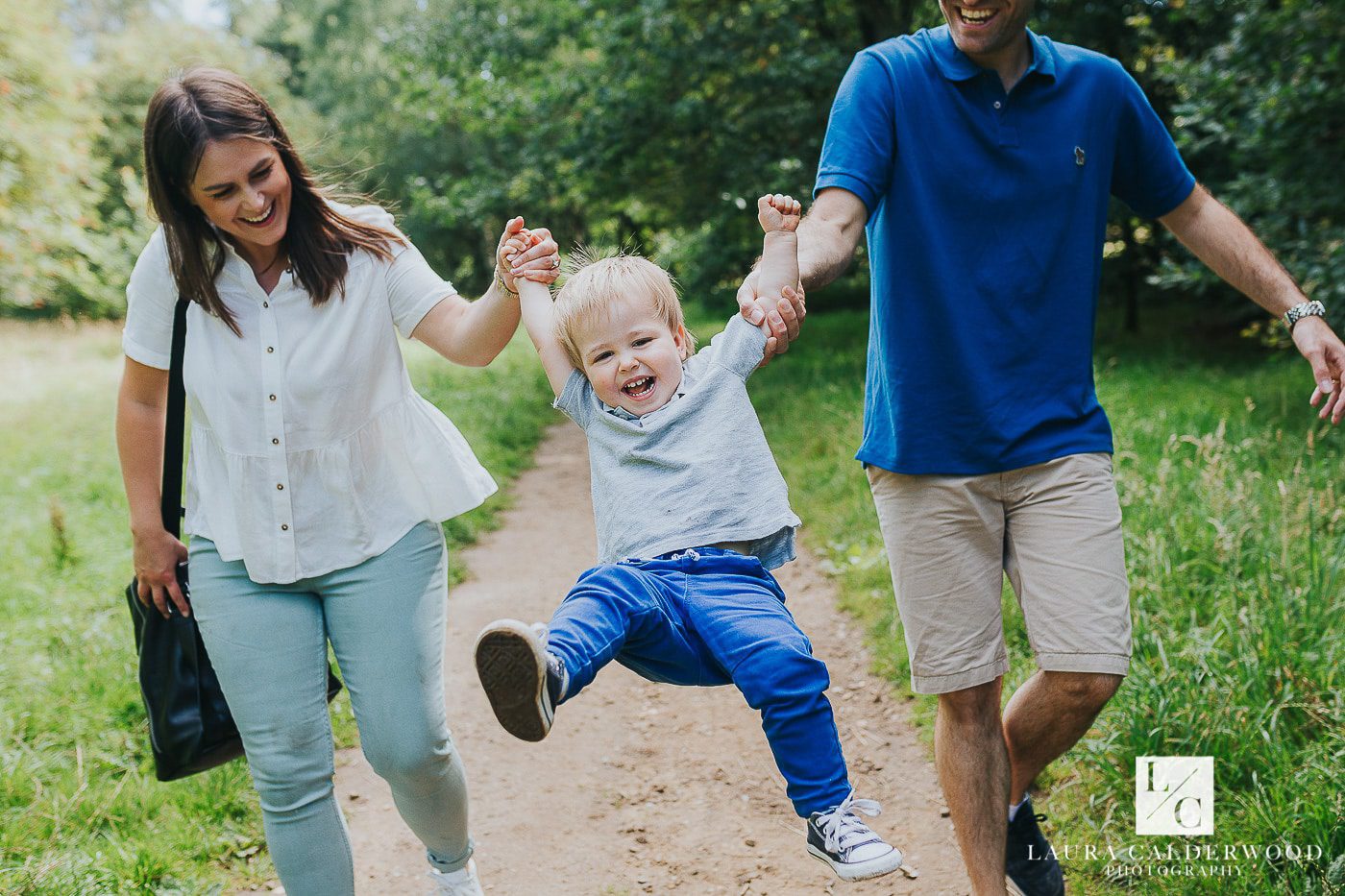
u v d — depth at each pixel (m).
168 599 2.58
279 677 2.38
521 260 2.41
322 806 2.44
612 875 3.32
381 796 3.87
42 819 3.47
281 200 2.32
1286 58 7.65
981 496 2.57
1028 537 2.57
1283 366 10.04
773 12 12.44
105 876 3.18
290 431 2.38
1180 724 3.32
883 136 2.47
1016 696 2.68
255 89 2.34
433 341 2.54
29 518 7.29
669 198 14.39
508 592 6.02
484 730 4.38
